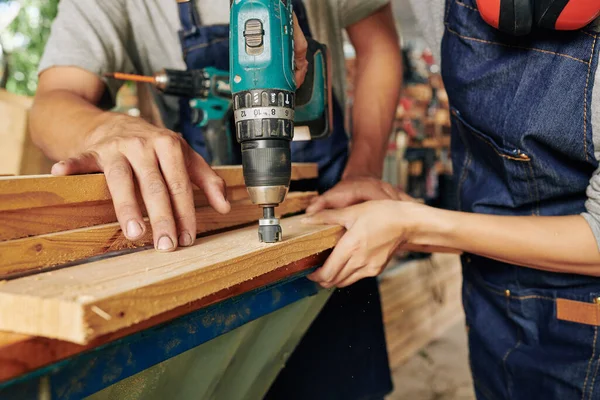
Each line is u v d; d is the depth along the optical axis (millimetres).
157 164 726
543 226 881
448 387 2514
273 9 682
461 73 1063
